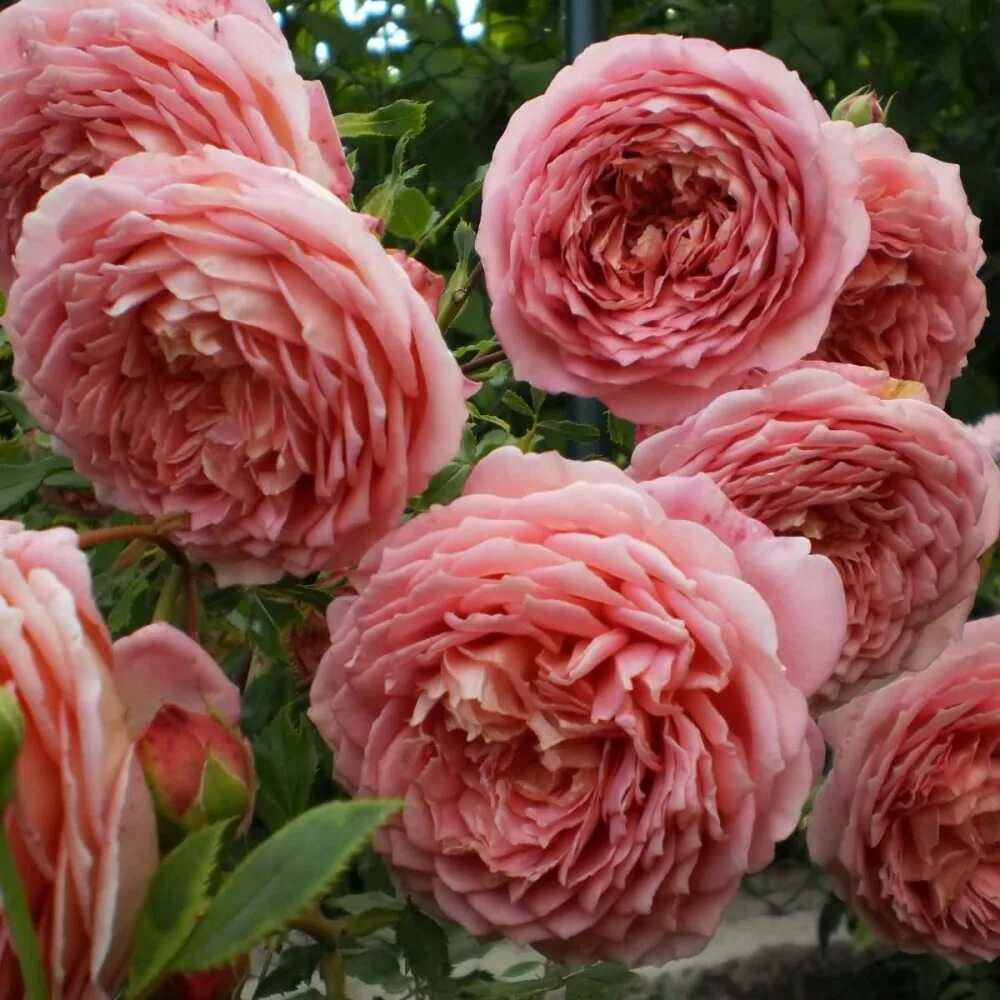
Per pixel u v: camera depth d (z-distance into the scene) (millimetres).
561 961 376
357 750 371
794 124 431
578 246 445
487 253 444
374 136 557
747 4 948
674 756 353
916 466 429
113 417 379
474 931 367
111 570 429
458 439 370
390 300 360
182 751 302
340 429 363
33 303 367
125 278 360
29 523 513
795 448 417
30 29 415
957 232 524
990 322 926
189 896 279
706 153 437
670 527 355
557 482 369
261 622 441
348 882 484
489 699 354
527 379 443
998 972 707
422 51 868
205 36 406
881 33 958
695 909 369
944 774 492
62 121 420
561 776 371
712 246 440
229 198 356
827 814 497
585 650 354
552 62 874
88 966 285
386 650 361
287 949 427
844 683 436
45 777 283
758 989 695
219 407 379
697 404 442
